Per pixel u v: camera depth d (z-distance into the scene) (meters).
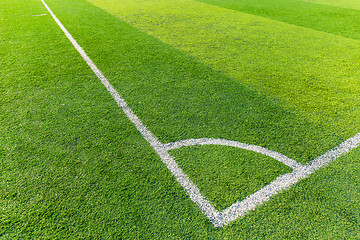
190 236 1.83
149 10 9.41
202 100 3.55
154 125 3.01
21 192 2.13
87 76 4.16
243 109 3.37
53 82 3.94
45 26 6.95
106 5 10.26
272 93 3.79
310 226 1.91
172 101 3.51
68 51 5.20
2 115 3.11
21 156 2.50
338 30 7.28
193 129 2.96
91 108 3.30
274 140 2.80
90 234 1.83
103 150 2.60
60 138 2.75
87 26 7.09
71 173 2.32
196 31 6.89
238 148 2.67
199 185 2.23
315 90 3.91
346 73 4.52
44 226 1.88
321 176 2.35
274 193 2.17
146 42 5.92
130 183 2.23
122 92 3.70
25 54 4.99
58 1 10.74
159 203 2.06
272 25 7.65
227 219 1.95
